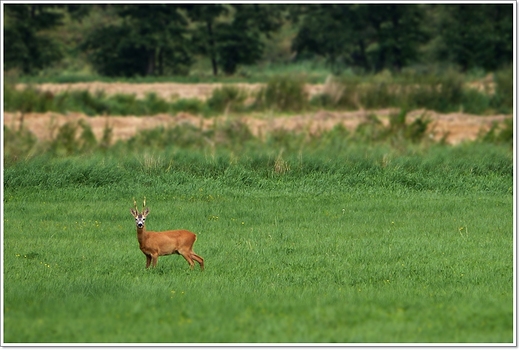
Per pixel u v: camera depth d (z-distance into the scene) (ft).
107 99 375.45
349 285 116.47
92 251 140.67
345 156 225.15
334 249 142.10
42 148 253.24
